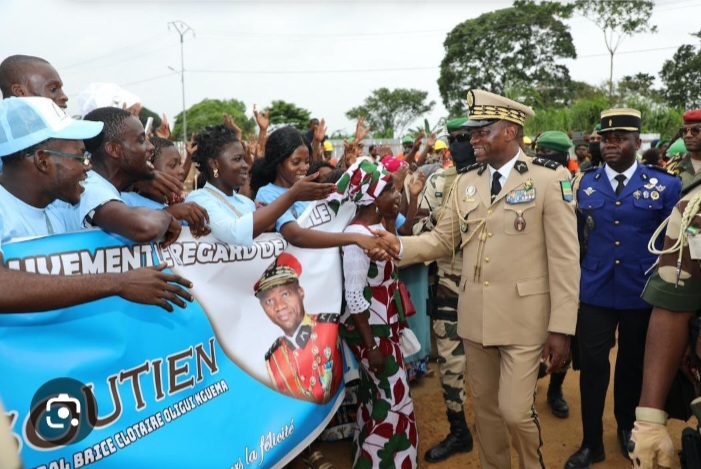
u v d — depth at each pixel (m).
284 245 2.90
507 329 2.94
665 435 1.81
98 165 2.24
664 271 1.86
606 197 3.80
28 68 2.75
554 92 56.25
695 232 1.76
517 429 2.88
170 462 2.18
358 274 3.00
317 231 2.89
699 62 53.03
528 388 2.89
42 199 1.99
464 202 3.17
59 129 1.89
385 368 3.15
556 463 3.83
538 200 2.92
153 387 2.19
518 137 3.04
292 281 2.91
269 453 2.66
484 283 3.02
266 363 2.72
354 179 3.05
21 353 1.82
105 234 2.09
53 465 1.86
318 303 3.06
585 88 54.47
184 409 2.30
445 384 3.93
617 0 51.94
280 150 3.15
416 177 4.06
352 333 3.22
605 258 3.74
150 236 2.01
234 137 2.77
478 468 3.76
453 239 3.29
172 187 2.48
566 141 5.28
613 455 3.90
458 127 4.46
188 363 2.34
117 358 2.06
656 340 1.88
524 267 2.95
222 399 2.47
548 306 2.96
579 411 4.60
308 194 2.52
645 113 25.59
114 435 2.03
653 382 1.86
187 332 2.35
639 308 3.67
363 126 4.95
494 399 3.18
